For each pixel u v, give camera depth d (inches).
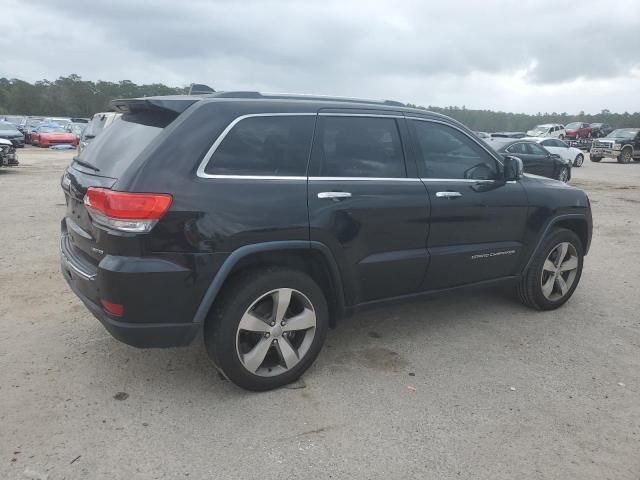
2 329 171.0
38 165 795.4
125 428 120.9
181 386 139.9
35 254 258.2
